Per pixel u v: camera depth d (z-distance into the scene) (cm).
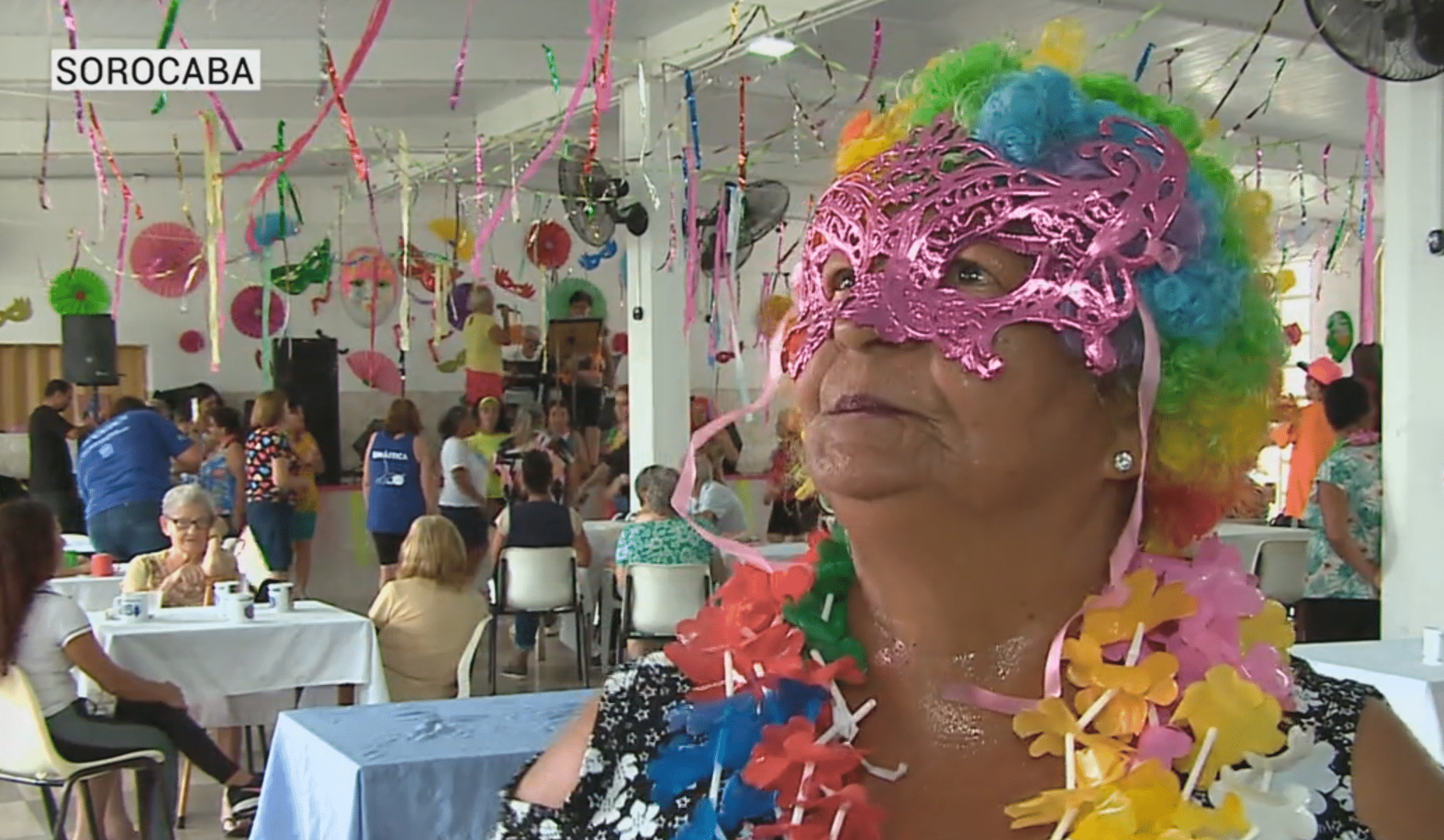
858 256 81
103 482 593
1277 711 79
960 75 89
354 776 212
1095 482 82
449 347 1090
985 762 83
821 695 87
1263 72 723
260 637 392
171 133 871
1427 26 337
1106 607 82
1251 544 577
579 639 621
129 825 377
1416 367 456
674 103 715
